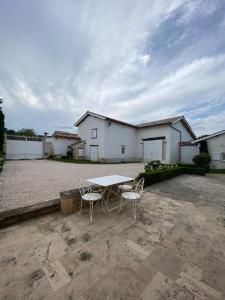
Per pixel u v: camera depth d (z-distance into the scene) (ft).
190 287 5.11
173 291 4.94
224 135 40.40
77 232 8.35
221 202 13.89
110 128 52.90
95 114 53.52
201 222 9.91
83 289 4.94
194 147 49.62
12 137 51.31
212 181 23.62
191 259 6.47
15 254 6.52
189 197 15.25
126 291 4.89
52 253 6.63
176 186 19.79
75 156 60.49
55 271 5.65
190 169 30.81
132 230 8.71
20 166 35.09
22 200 12.84
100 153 52.65
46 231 8.36
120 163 50.55
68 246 7.13
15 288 4.95
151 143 55.31
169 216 10.70
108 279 5.35
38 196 13.84
